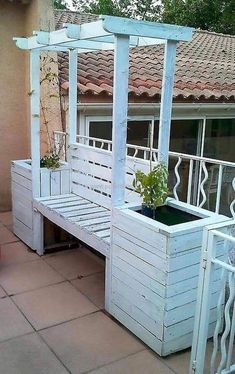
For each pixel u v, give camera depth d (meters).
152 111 5.59
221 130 6.93
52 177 4.08
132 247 2.61
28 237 4.15
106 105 4.90
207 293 2.04
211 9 16.03
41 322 2.84
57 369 2.38
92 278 3.53
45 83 4.88
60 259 3.92
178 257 2.38
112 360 2.47
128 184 3.46
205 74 7.05
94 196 3.91
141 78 5.80
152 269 2.47
